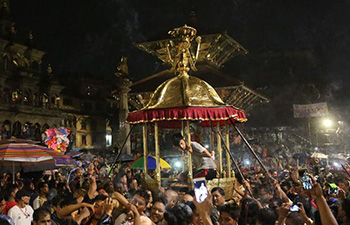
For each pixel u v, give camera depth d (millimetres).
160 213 5977
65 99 71438
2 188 11102
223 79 32094
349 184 9930
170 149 27125
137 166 12945
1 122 57062
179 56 9883
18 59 63375
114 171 16578
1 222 4570
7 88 60219
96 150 63188
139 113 9172
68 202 5871
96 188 8031
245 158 30562
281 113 61156
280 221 4250
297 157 25031
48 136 15992
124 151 30609
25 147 11211
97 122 75500
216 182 8672
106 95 79750
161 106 8914
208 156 8875
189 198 6770
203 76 32500
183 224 4863
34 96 64125
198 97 9094
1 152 10734
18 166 12664
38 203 9375
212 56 34031
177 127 12023
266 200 7387
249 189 7352
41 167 12828
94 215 5355
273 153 36125
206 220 3596
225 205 4824
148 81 32906
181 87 9234
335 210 6492
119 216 4977
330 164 24547
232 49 35812
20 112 59125
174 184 9547
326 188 9602
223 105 9031
